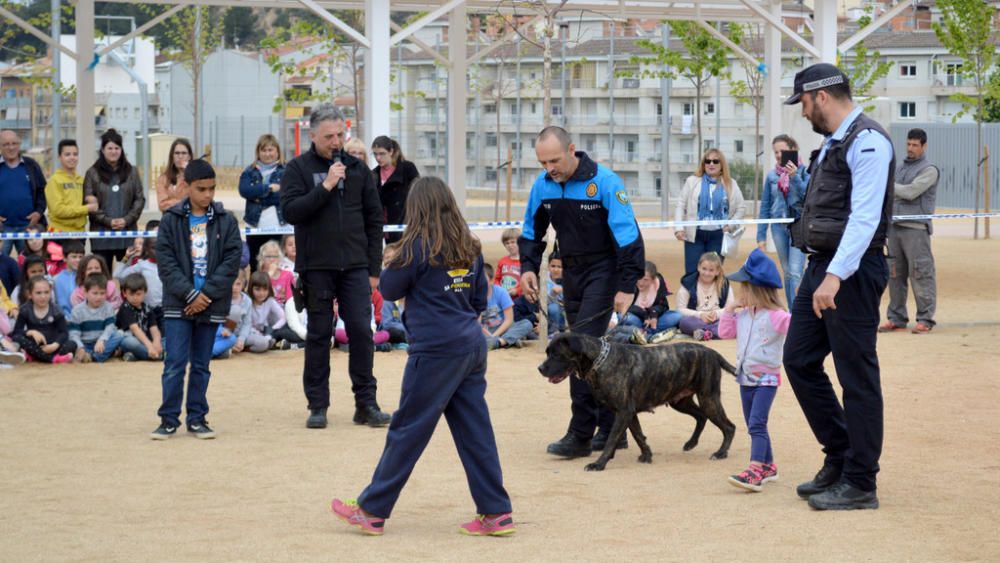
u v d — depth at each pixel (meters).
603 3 21.17
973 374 10.34
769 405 6.67
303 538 5.60
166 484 6.79
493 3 20.84
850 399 6.07
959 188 39.72
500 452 7.67
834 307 5.98
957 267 20.36
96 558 5.25
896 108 58.47
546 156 7.36
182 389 8.17
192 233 8.14
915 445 7.64
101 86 57.34
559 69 50.09
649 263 12.38
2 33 38.12
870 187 5.90
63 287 11.86
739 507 6.18
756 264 6.58
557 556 5.26
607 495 6.49
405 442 5.61
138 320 11.35
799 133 20.84
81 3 19.52
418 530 5.79
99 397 9.55
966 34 30.77
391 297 5.61
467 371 5.62
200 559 5.23
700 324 12.29
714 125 50.75
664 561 5.14
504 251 22.11
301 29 31.77
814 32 18.47
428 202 5.58
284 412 9.04
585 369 7.00
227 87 57.72
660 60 32.16
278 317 12.07
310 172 8.32
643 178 50.97
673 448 7.80
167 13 19.83
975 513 5.96
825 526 5.74
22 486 6.75
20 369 10.74
